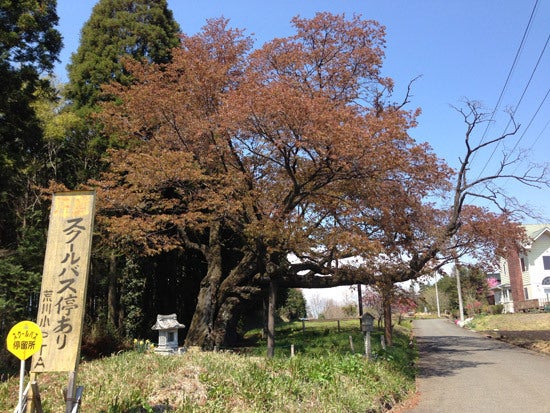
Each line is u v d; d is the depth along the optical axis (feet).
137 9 78.79
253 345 77.46
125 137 60.08
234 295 60.34
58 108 76.79
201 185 55.98
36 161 66.74
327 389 30.81
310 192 51.03
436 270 61.72
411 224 54.95
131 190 51.90
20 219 62.64
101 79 72.38
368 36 58.08
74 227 20.30
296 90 47.03
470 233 61.00
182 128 56.80
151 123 58.23
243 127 46.60
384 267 51.21
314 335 83.66
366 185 50.26
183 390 26.68
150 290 73.77
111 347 52.95
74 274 19.79
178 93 54.49
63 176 71.41
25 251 48.65
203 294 61.41
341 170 47.09
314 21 57.57
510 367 52.75
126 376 29.22
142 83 63.00
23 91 55.62
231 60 59.11
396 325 128.26
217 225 64.18
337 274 56.18
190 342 58.90
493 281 193.06
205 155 56.75
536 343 75.05
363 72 58.59
